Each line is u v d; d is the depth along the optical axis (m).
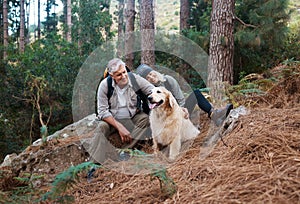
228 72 6.46
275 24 7.97
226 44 6.48
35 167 3.49
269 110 3.45
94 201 2.59
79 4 12.55
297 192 1.83
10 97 9.18
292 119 2.98
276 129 2.81
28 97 8.96
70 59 9.75
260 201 1.83
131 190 2.59
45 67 9.54
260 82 4.86
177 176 2.59
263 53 8.48
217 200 1.95
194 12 12.69
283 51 8.62
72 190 2.86
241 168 2.31
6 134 8.41
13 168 3.46
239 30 8.05
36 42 12.23
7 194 2.90
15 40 18.84
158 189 2.45
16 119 8.96
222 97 4.49
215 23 6.63
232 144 2.80
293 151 2.38
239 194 1.95
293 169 2.09
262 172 2.15
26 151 3.83
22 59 10.02
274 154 2.38
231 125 3.24
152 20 8.84
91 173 3.00
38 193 2.93
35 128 9.09
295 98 3.99
